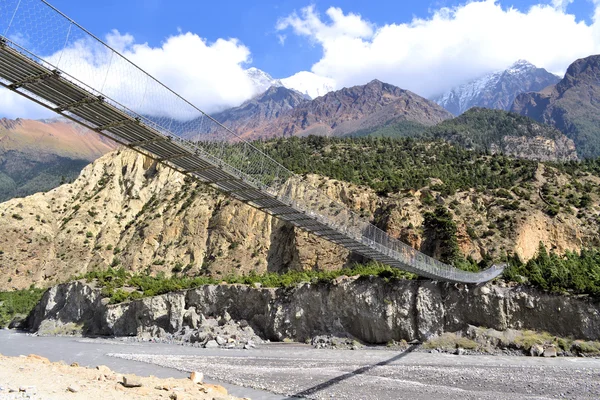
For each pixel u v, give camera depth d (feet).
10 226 460.55
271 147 505.66
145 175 513.86
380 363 164.86
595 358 160.97
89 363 182.29
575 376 138.00
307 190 143.54
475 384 135.44
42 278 431.84
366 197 342.03
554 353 166.09
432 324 192.24
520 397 123.34
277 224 368.68
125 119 86.99
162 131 93.35
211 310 255.70
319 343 205.77
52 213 495.82
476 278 189.16
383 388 135.33
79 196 511.81
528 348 170.30
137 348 221.66
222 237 383.86
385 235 158.81
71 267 429.79
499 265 216.33
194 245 392.27
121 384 81.97
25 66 73.77
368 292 206.59
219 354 197.57
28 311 364.17
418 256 169.27
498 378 139.54
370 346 198.70
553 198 323.16
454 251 264.31
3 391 67.62
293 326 222.48
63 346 229.45
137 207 481.46
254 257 357.41
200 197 432.25
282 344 215.31
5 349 218.38
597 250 270.46
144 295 284.20
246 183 113.19
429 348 184.24
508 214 302.25
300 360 176.04
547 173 362.33
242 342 221.66
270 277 270.05
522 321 182.19
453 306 191.93
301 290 226.79
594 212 304.71
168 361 184.55
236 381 148.15
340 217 146.72
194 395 82.23
